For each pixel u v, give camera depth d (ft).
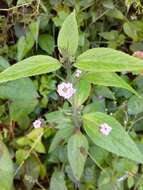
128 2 0.91
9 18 0.93
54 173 0.82
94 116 0.73
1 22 0.93
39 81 0.89
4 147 0.78
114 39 0.96
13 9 0.91
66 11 0.92
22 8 0.91
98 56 0.60
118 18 0.95
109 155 0.82
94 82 0.68
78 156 0.73
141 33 0.95
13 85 0.80
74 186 0.83
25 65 0.61
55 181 0.81
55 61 0.63
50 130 0.83
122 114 0.86
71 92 0.66
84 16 0.94
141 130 0.87
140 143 0.83
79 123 0.75
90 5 0.93
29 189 0.84
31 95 0.80
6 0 0.92
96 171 0.83
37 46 0.93
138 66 0.57
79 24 0.93
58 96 0.89
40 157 0.86
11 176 0.77
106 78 0.68
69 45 0.64
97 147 0.81
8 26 0.93
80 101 0.74
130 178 0.81
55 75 0.87
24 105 0.84
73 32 0.64
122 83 0.67
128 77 0.91
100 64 0.59
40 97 0.89
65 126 0.76
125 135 0.71
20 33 0.93
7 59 0.93
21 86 0.80
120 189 0.81
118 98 0.89
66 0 0.92
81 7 0.93
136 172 0.81
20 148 0.84
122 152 0.71
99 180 0.81
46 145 0.85
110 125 0.72
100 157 0.81
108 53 0.60
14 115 0.85
